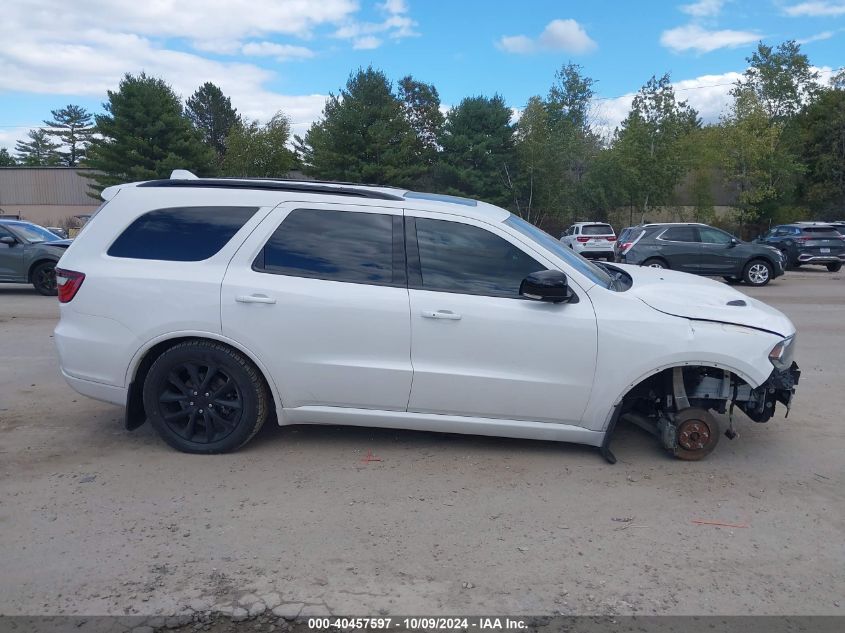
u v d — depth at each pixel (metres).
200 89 78.50
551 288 4.42
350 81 43.53
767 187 41.44
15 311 11.83
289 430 5.37
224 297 4.62
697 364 4.55
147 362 4.85
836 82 47.56
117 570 3.37
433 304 4.57
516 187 46.03
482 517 3.99
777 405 6.32
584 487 4.43
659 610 3.12
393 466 4.71
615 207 45.38
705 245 18.45
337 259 4.71
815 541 3.78
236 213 4.80
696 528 3.90
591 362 4.56
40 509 4.01
